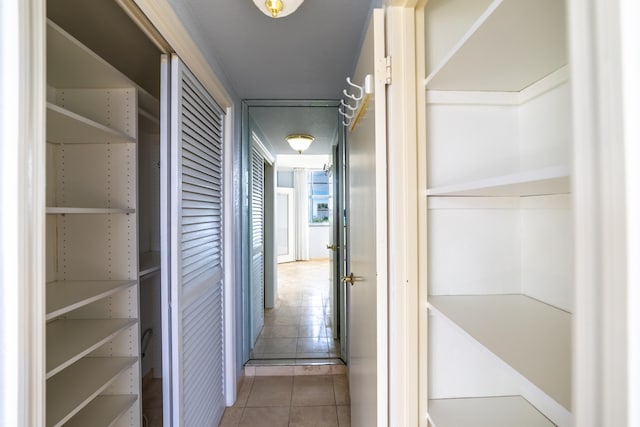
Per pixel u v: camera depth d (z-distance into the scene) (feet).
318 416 5.96
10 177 1.79
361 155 4.08
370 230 3.46
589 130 0.89
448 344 3.03
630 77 0.79
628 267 0.79
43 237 1.92
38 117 1.88
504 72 2.67
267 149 11.10
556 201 2.73
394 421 2.89
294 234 22.20
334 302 9.26
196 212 4.65
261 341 9.14
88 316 4.26
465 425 2.61
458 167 3.11
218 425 5.66
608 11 0.84
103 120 4.28
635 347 0.78
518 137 3.14
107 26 3.98
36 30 1.87
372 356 3.38
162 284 3.93
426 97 3.04
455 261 3.14
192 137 4.45
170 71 3.91
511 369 1.73
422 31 2.87
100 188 4.29
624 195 0.80
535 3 1.76
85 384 3.53
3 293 1.80
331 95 7.29
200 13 4.23
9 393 1.81
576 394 0.92
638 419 0.78
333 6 4.06
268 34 4.72
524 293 3.13
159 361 7.13
